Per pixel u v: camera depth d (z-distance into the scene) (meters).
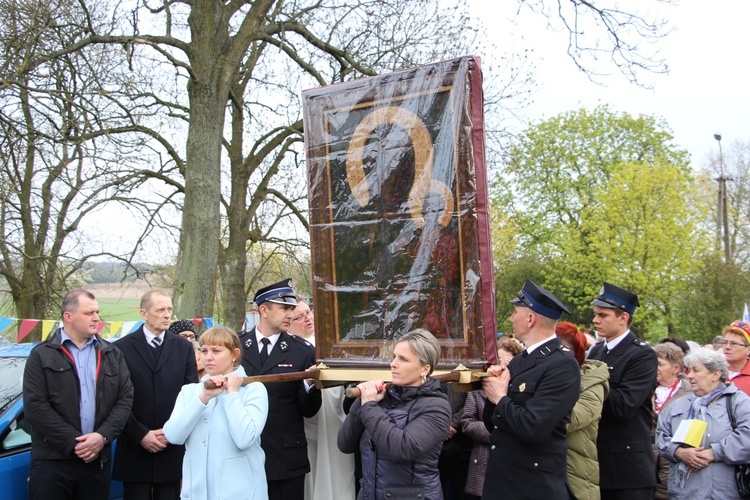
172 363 4.88
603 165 30.39
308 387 4.54
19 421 4.63
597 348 4.81
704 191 33.94
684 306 24.12
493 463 3.79
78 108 9.61
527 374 3.76
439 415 3.46
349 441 3.76
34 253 12.81
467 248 3.70
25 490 4.46
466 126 3.72
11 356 5.32
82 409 4.39
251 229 15.91
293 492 4.51
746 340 5.65
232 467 3.78
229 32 11.80
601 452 4.46
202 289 10.10
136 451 4.66
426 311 3.82
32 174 12.41
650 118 30.42
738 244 31.59
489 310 3.64
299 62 11.58
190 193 10.28
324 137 4.15
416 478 3.45
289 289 4.70
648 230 26.25
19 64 9.32
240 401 3.79
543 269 29.48
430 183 3.82
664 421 4.84
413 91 3.88
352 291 4.03
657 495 5.40
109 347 4.59
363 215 4.02
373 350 3.93
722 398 4.54
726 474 4.37
